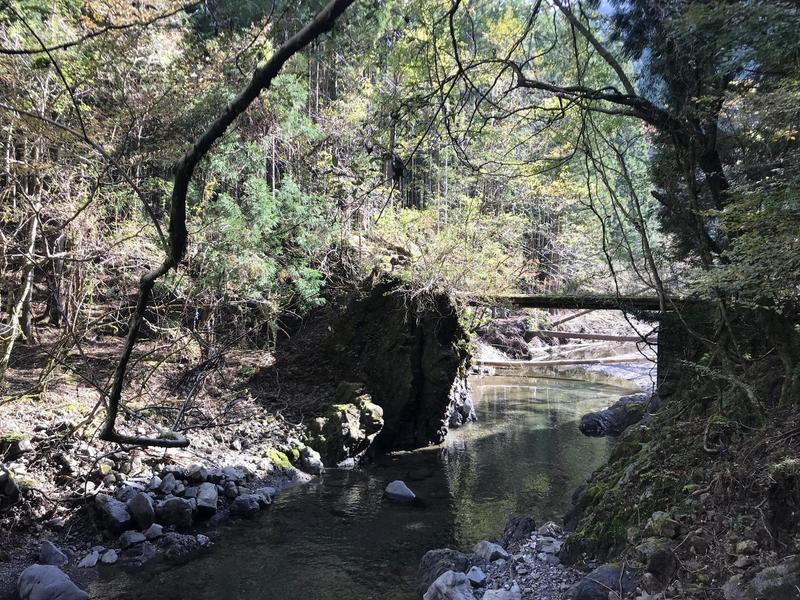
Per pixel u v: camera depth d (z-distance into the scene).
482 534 6.69
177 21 5.19
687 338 7.10
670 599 3.62
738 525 3.87
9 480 6.09
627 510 4.82
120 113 6.10
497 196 14.65
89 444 7.20
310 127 10.14
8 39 5.19
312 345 11.35
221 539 6.54
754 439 4.33
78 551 5.98
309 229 10.62
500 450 10.66
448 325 11.16
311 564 5.93
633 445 6.12
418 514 7.37
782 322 4.92
